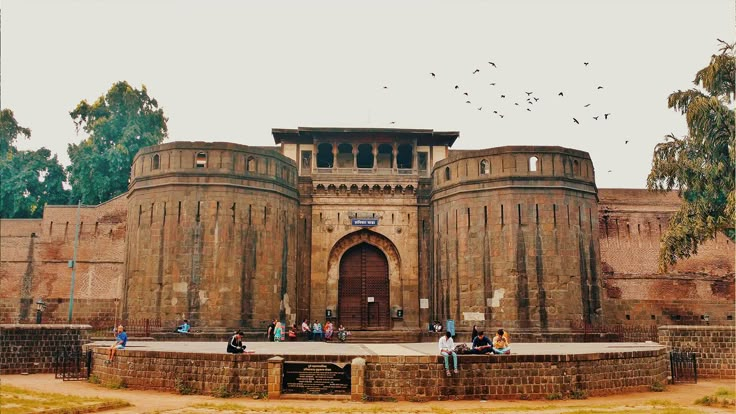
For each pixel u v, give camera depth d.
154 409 12.74
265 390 14.63
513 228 27.44
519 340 26.20
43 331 20.88
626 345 22.28
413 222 32.66
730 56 23.66
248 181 28.55
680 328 22.08
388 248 32.75
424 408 13.11
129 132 44.66
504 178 27.97
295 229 31.31
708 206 24.75
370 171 34.62
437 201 30.84
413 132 34.91
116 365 16.80
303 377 14.54
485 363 14.77
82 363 18.77
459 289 28.42
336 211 32.69
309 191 32.84
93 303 32.53
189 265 27.19
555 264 27.06
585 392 15.29
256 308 27.80
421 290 32.06
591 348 19.47
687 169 24.75
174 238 27.47
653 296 33.59
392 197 32.84
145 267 27.69
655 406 13.76
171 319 26.77
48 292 33.72
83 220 34.53
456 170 29.53
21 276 33.94
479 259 27.95
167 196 27.91
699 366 21.53
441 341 14.87
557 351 17.34
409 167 37.38
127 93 46.16
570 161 28.38
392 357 14.56
